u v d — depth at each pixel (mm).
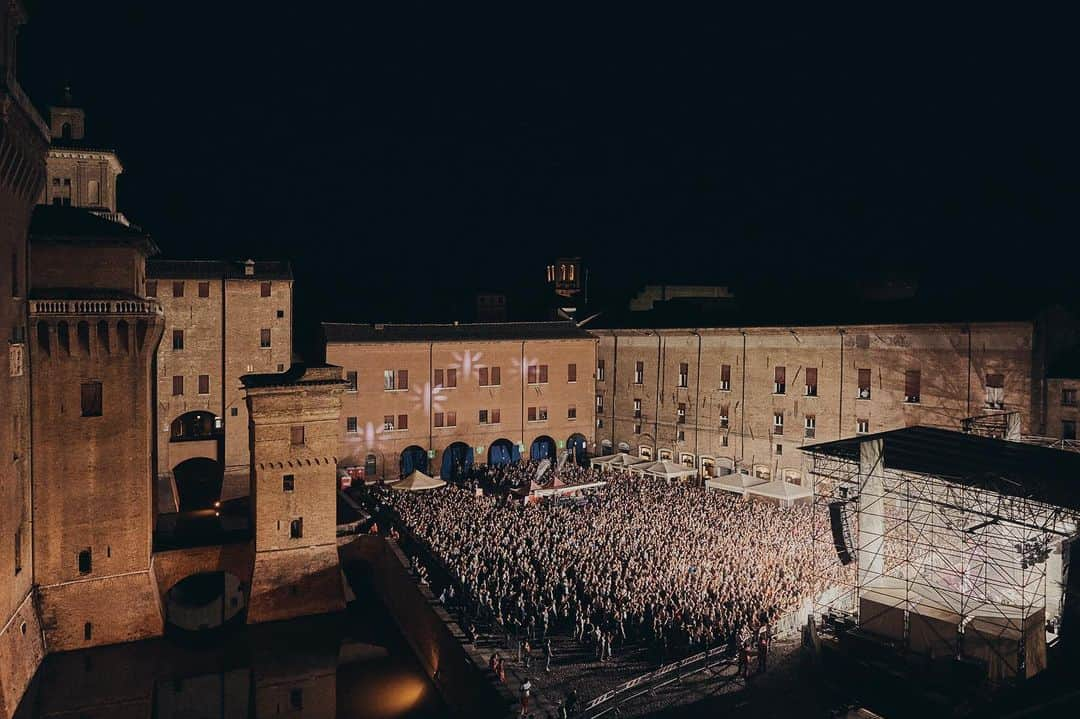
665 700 35906
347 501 66750
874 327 65312
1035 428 55750
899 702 35312
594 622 43969
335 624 54062
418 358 81375
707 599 44562
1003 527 41781
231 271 74938
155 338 51500
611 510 63500
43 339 47312
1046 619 41844
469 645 40938
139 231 55875
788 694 36438
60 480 47969
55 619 47750
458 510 63469
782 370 73125
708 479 70875
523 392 87312
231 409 73562
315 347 81250
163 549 53094
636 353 87688
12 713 40750
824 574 49281
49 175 69000
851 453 45312
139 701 43438
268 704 43406
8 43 42188
